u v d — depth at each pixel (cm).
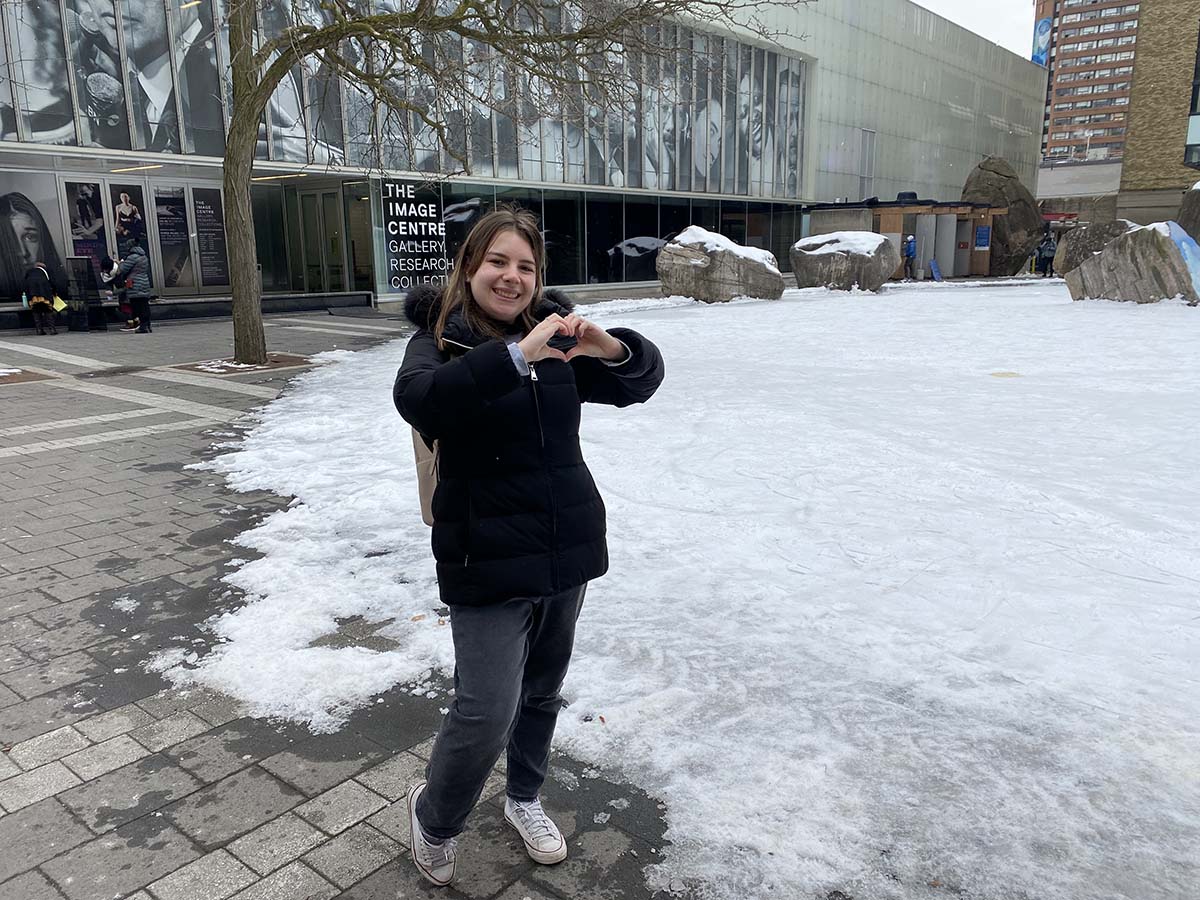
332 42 1149
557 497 213
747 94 3328
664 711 319
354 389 1008
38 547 500
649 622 392
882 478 610
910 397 913
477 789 221
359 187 2164
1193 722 307
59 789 279
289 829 261
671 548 483
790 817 260
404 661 361
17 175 1708
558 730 308
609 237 2848
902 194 3678
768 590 423
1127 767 282
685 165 3097
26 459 703
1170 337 1376
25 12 1559
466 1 1149
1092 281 2070
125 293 1708
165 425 833
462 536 209
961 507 544
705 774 282
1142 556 459
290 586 438
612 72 1299
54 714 324
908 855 244
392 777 286
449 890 236
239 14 1120
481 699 210
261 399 966
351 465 669
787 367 1138
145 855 248
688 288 2292
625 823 261
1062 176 7238
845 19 3747
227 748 303
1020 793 270
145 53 1727
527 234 214
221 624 398
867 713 316
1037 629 379
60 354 1348
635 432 757
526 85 1441
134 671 357
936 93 4559
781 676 343
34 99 1588
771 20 3281
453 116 2172
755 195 3462
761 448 696
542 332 198
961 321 1697
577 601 227
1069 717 312
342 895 234
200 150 1831
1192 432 730
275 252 2227
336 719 321
